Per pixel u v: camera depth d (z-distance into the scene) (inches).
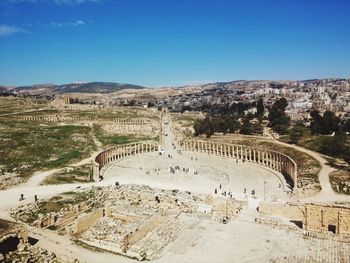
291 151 7849.4
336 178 5575.8
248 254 3100.4
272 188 5821.9
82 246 3339.1
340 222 3373.5
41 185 5374.0
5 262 2773.1
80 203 4392.2
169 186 5782.5
